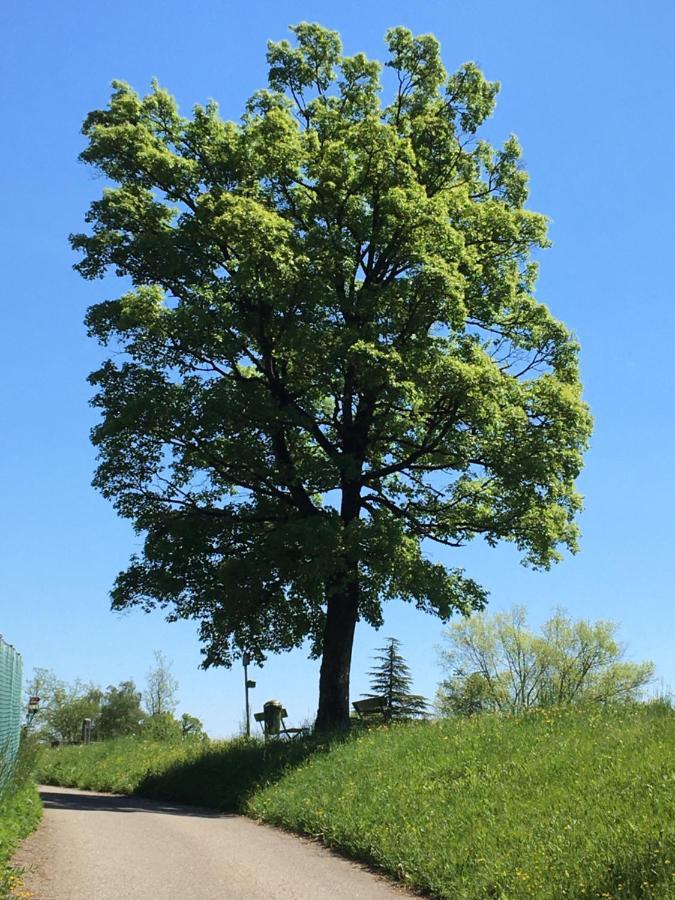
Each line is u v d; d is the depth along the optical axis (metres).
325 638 23.88
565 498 25.20
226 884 9.29
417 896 9.07
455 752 14.09
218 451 23.52
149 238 23.02
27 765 15.88
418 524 24.98
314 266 22.47
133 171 24.33
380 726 19.48
